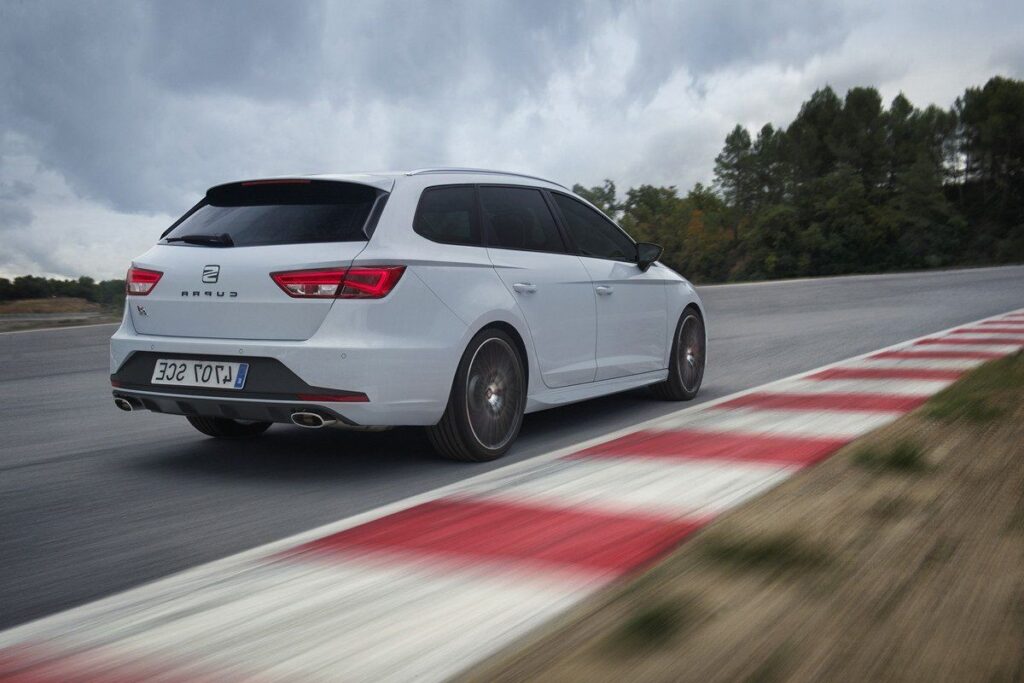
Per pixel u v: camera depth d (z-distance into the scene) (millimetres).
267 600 2355
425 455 4594
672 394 6254
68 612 2326
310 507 3607
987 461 3303
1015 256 89625
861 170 114688
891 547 2395
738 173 119938
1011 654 1720
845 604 2012
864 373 6574
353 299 3867
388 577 2504
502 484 3582
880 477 3182
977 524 2562
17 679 1921
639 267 5797
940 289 20234
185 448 4898
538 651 1881
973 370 5766
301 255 3926
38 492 3945
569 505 3205
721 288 25719
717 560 2371
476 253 4441
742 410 5148
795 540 2494
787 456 3824
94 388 8000
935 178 93062
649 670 1737
